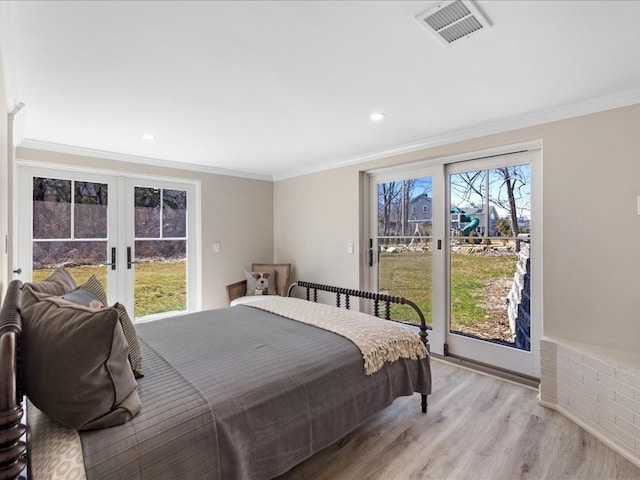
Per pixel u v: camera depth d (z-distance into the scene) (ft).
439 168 10.92
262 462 4.57
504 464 5.82
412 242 11.68
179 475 3.76
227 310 9.16
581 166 7.60
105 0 4.16
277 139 10.19
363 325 7.30
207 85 6.58
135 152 11.64
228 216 14.79
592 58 5.65
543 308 8.14
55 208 11.05
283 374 5.19
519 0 4.24
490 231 9.95
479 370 9.79
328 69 6.01
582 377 6.97
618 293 7.14
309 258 14.53
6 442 2.50
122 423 3.69
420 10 4.44
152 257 13.12
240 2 4.25
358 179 12.55
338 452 6.14
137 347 4.87
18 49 5.20
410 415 7.36
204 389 4.54
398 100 7.38
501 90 6.87
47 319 3.70
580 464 5.84
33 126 8.82
